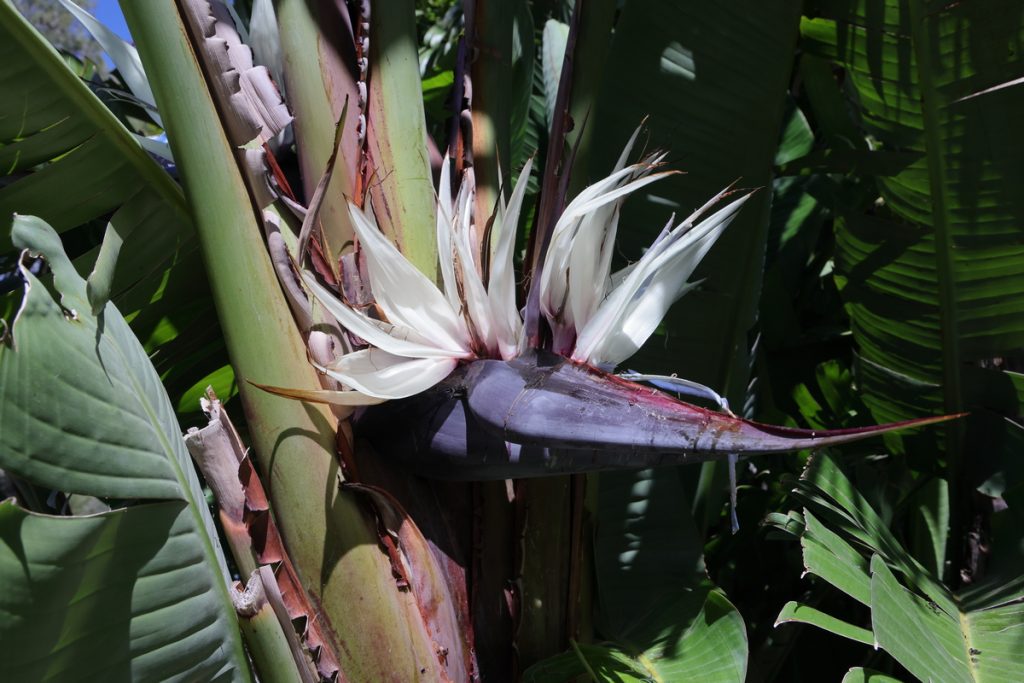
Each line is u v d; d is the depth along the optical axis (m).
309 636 0.77
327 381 0.80
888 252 1.09
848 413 1.26
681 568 1.04
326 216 0.84
